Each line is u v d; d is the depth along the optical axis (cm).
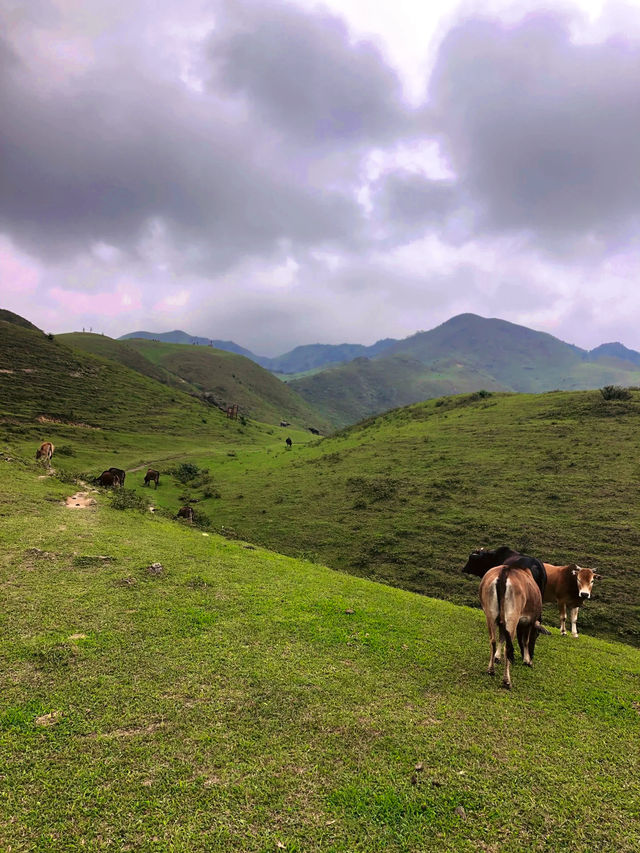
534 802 467
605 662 951
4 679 596
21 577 930
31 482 1838
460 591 2003
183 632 792
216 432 7769
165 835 393
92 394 7444
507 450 3559
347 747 532
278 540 2773
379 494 3231
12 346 7938
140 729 530
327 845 397
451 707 649
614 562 2014
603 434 3397
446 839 412
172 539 1474
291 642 812
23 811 402
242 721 562
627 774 531
